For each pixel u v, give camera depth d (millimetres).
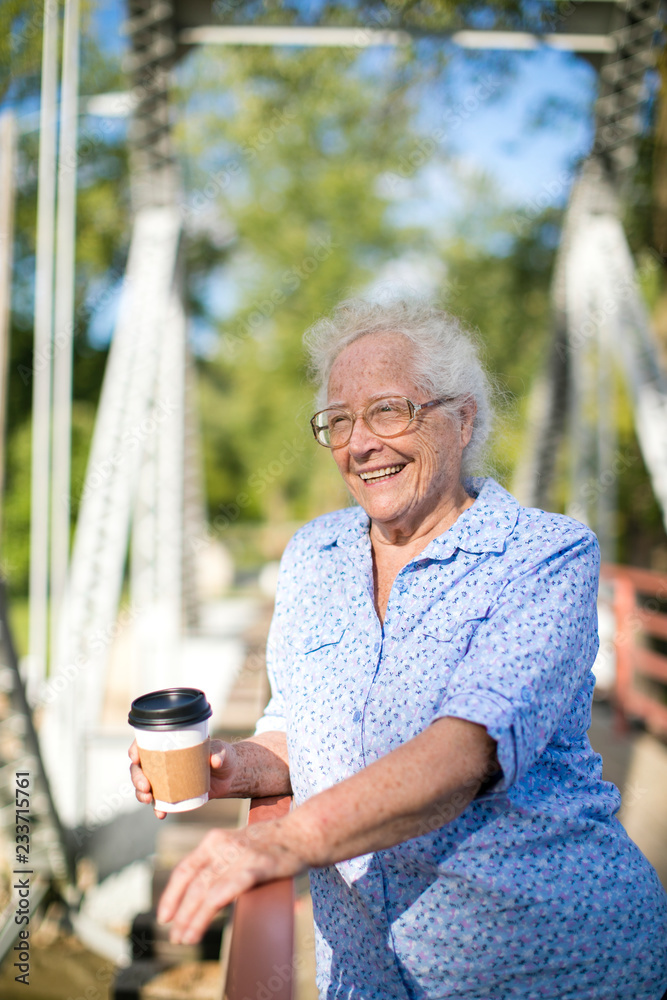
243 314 18766
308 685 1504
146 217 6000
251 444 23984
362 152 14227
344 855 1054
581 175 6105
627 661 5262
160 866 3693
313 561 1639
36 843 4457
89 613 5414
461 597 1396
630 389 5742
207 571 13203
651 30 4973
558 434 7785
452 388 1540
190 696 1400
